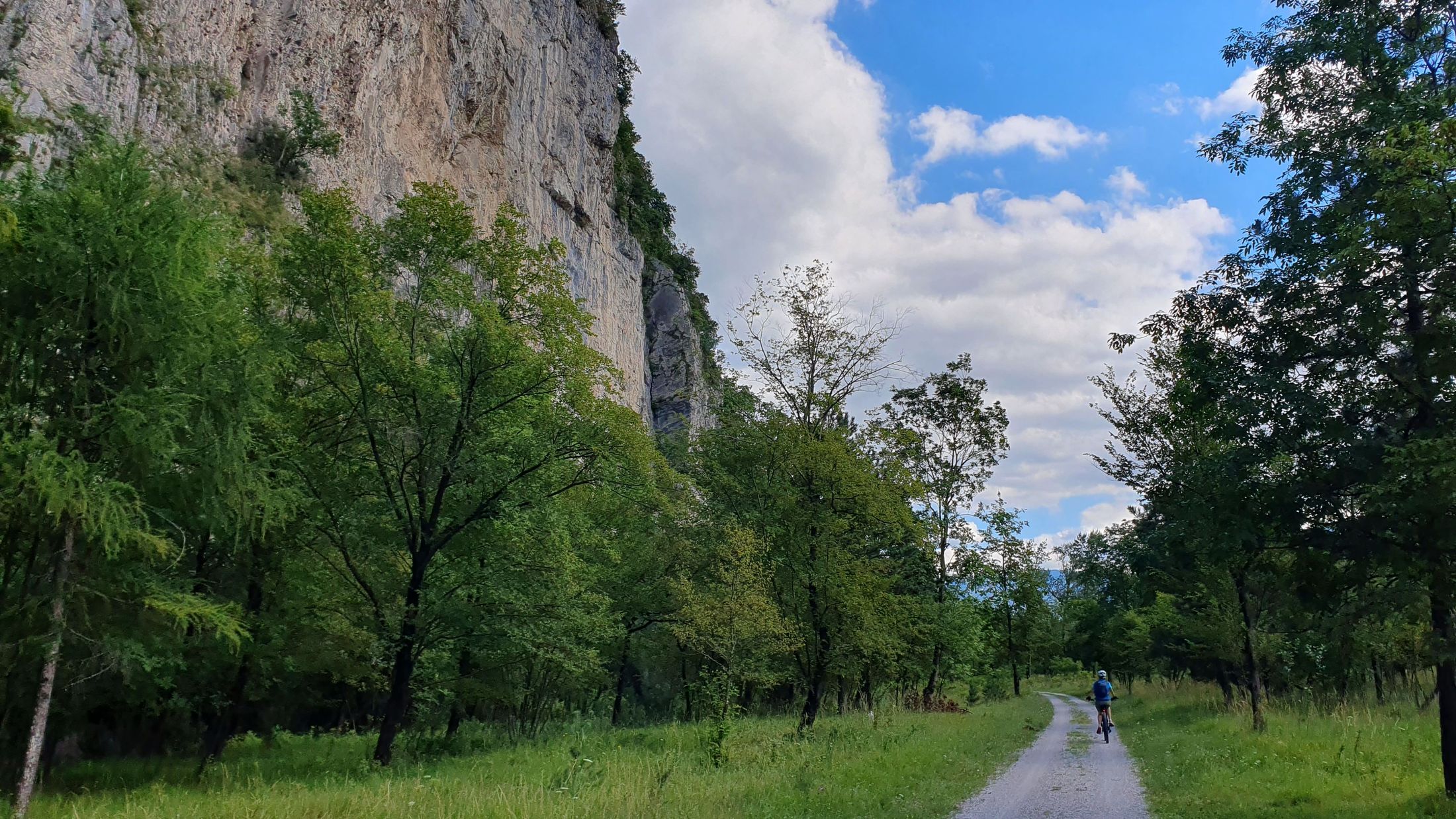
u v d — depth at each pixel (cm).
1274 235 998
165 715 1894
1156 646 3512
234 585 1530
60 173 1038
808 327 1997
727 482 1972
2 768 1268
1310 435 958
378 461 1561
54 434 945
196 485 1062
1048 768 1460
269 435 1412
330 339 1554
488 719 2744
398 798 932
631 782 1041
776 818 900
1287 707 2028
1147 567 2569
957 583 3055
